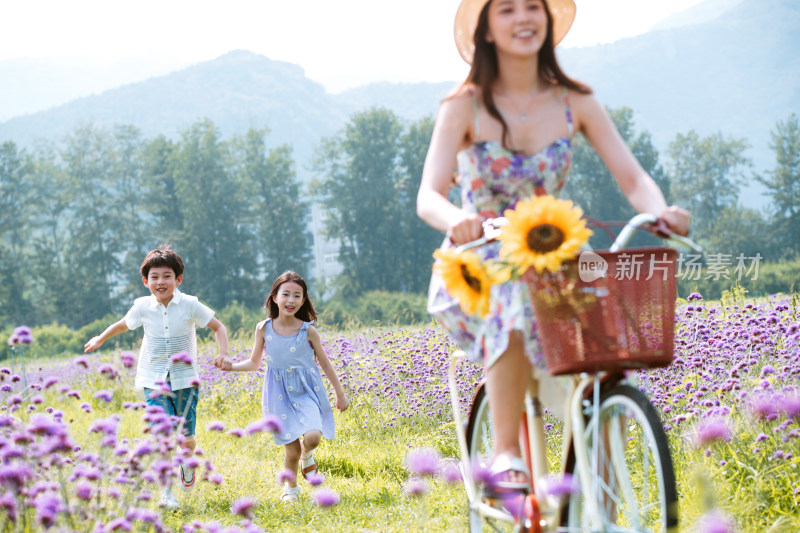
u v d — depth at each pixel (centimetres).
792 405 449
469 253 346
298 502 654
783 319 793
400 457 804
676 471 542
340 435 939
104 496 483
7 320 10881
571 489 338
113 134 13188
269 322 778
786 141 12006
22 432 442
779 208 11944
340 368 1142
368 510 615
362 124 11456
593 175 10869
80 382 1658
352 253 11300
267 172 11444
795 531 438
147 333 758
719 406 577
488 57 395
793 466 485
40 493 459
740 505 457
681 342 775
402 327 1589
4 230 11419
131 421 1105
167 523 561
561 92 399
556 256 315
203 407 1291
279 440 744
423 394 955
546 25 391
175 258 762
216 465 784
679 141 13475
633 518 343
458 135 391
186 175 11038
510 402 361
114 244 11556
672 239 344
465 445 458
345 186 11412
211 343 1842
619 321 322
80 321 11062
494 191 392
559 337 326
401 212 11262
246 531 441
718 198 13250
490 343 362
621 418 363
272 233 11325
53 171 12094
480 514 425
